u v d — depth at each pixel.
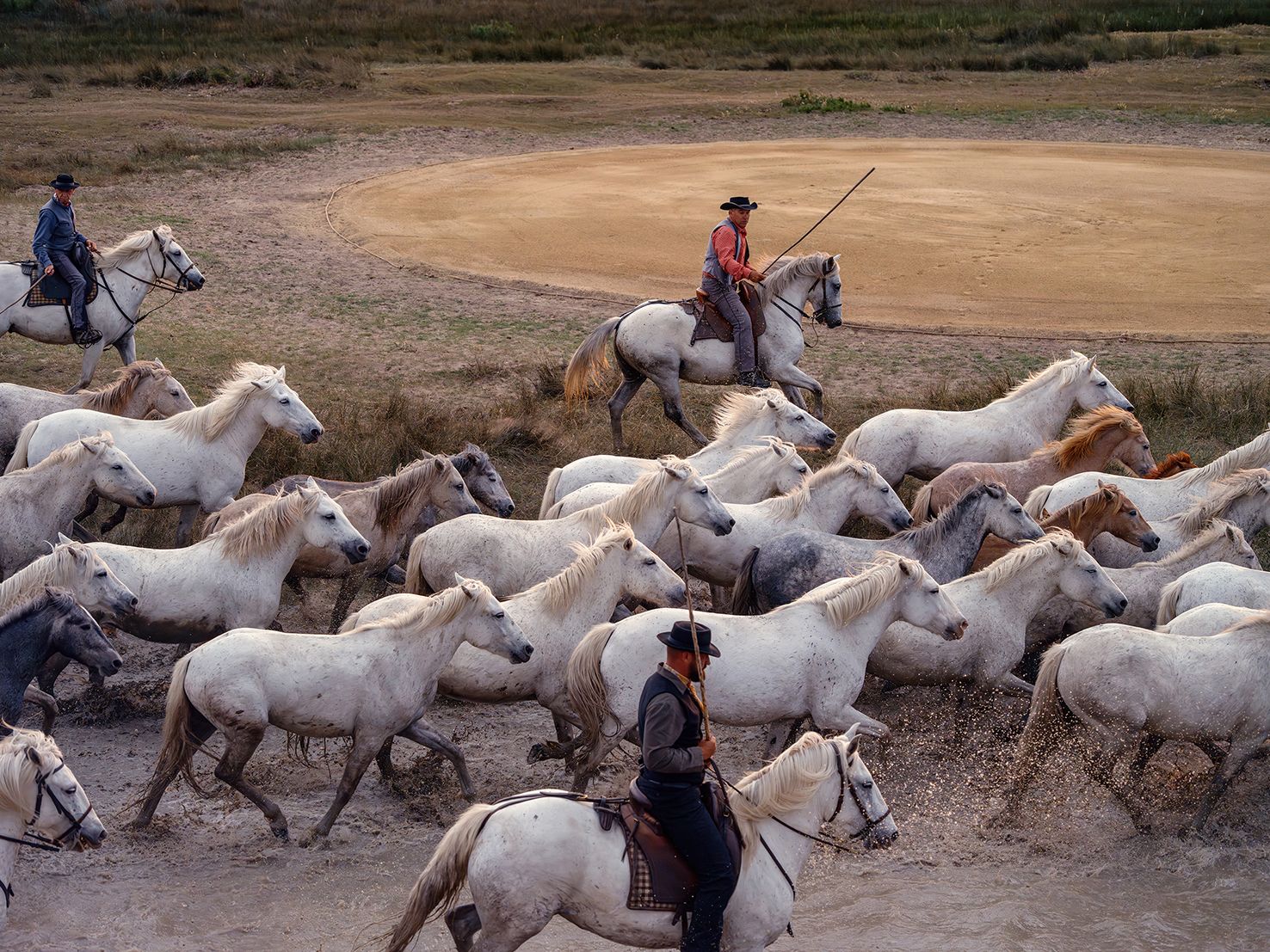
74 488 10.58
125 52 40.16
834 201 27.55
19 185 25.66
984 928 7.52
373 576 11.46
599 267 23.05
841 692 8.49
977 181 29.47
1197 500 11.51
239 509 10.55
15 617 8.23
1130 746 8.54
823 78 40.31
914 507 12.15
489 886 5.98
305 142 31.20
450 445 14.80
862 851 8.29
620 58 42.72
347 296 20.94
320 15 48.62
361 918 7.43
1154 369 18.23
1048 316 20.97
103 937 7.14
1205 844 8.55
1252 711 8.50
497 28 45.78
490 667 8.79
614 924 6.07
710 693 8.26
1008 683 9.44
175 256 15.87
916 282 22.64
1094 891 7.97
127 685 10.29
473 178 29.06
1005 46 44.50
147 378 13.06
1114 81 40.00
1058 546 9.27
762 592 9.88
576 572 8.92
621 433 15.34
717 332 14.71
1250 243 25.09
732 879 6.06
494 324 19.81
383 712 8.21
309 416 11.88
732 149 32.22
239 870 7.90
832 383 17.59
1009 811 8.73
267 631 8.18
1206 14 49.38
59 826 6.83
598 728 8.32
